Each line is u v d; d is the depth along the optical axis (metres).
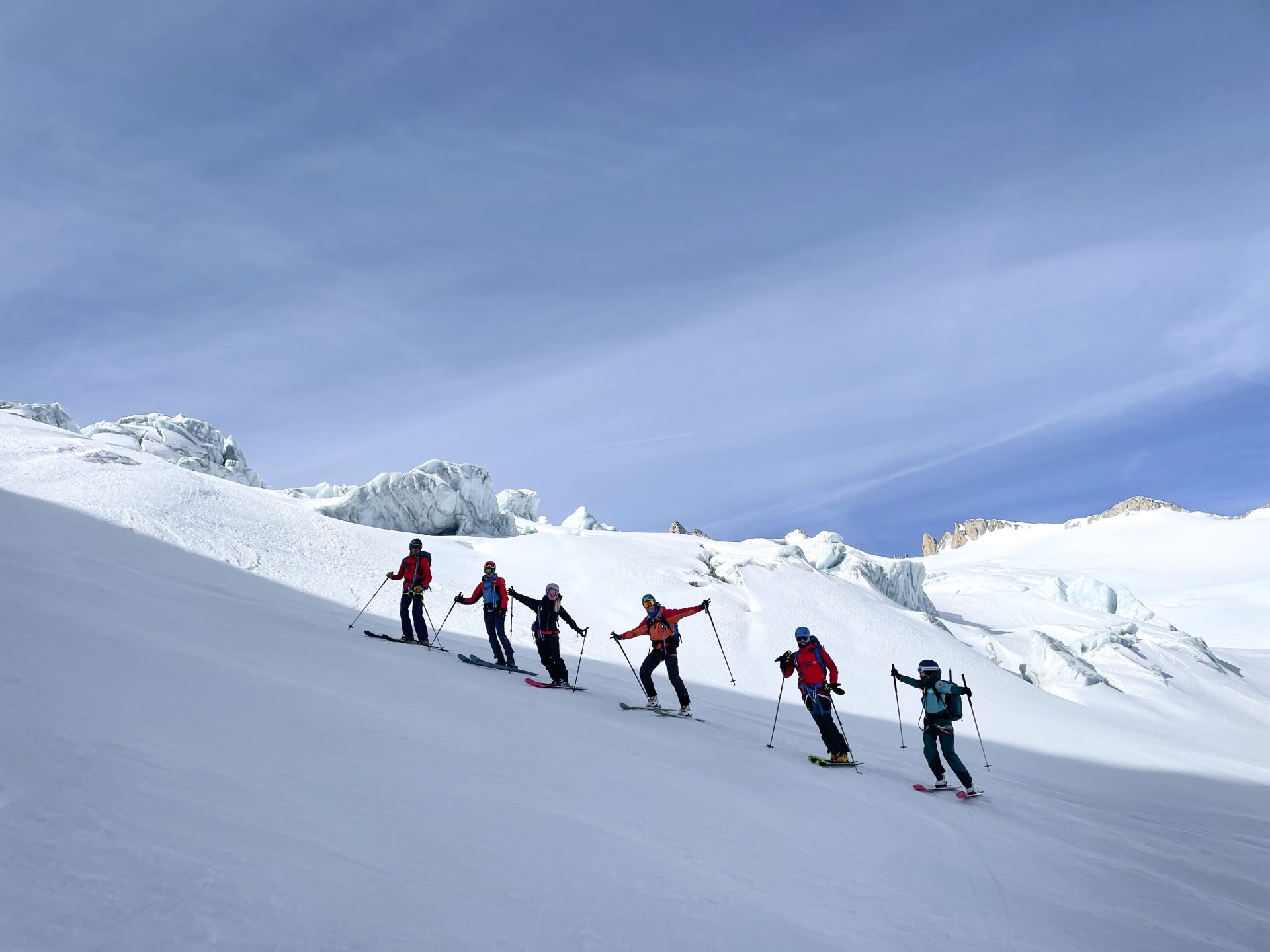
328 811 4.38
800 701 22.20
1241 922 7.22
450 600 24.70
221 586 16.73
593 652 22.80
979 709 24.95
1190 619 94.62
